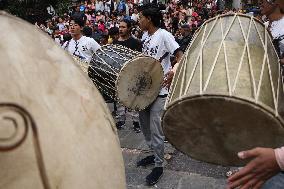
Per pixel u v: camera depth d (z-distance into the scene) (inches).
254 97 56.6
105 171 38.4
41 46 39.3
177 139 68.6
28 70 36.0
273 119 56.4
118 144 42.2
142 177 146.5
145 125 147.4
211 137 64.6
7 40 36.4
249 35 68.5
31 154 33.2
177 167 152.6
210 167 151.8
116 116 211.5
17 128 33.2
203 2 853.8
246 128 59.8
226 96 56.1
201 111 60.0
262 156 50.0
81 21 189.9
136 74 134.0
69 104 37.7
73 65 41.7
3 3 119.1
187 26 269.9
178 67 73.3
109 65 136.7
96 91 42.7
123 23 191.5
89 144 37.7
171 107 62.2
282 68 72.6
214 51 65.1
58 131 35.3
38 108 34.8
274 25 95.0
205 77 61.0
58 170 34.4
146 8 141.4
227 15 75.5
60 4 274.8
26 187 32.7
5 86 33.9
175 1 842.8
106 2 740.7
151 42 142.3
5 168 32.1
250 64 61.8
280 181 68.9
